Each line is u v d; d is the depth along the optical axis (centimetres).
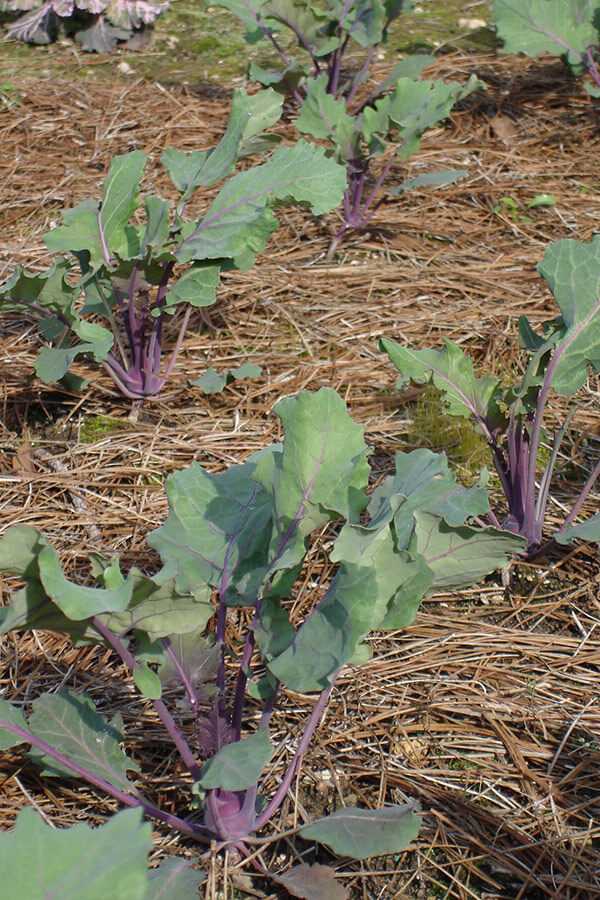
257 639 162
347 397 285
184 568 170
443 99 338
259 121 286
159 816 168
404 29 504
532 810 182
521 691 204
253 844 173
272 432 272
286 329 313
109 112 429
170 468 260
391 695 203
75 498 251
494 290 328
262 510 177
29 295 251
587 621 221
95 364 299
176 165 292
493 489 255
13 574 140
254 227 259
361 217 355
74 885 101
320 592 225
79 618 134
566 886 169
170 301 262
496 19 406
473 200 376
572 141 409
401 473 185
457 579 182
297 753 174
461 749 194
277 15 387
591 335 221
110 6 480
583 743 194
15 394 286
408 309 320
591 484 233
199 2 540
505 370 293
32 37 491
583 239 351
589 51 403
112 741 169
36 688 205
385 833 155
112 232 266
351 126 337
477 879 171
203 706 196
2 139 411
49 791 183
